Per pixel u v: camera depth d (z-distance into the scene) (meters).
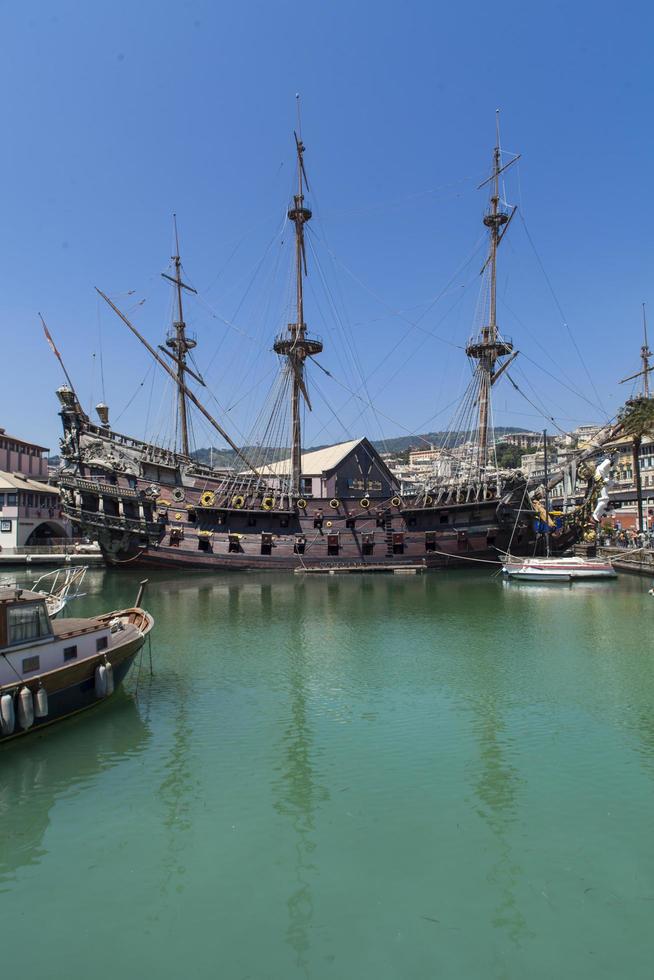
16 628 18.25
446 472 77.00
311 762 17.05
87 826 13.84
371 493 89.62
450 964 9.83
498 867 12.30
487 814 14.28
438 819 14.08
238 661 27.91
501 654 29.12
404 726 19.72
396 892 11.56
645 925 10.68
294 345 72.12
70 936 10.52
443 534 69.19
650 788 15.53
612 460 72.44
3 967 9.80
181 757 17.34
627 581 57.31
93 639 21.00
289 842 13.19
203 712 20.97
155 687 23.83
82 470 62.06
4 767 16.70
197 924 10.79
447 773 16.38
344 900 11.38
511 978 9.52
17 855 12.80
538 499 70.12
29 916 11.02
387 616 39.44
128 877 12.09
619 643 31.33
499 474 68.00
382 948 10.17
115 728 19.42
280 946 10.25
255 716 20.64
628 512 103.81
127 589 52.91
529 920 10.80
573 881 11.86
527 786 15.65
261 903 11.31
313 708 21.41
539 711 21.11
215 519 65.94
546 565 57.16
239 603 45.00
